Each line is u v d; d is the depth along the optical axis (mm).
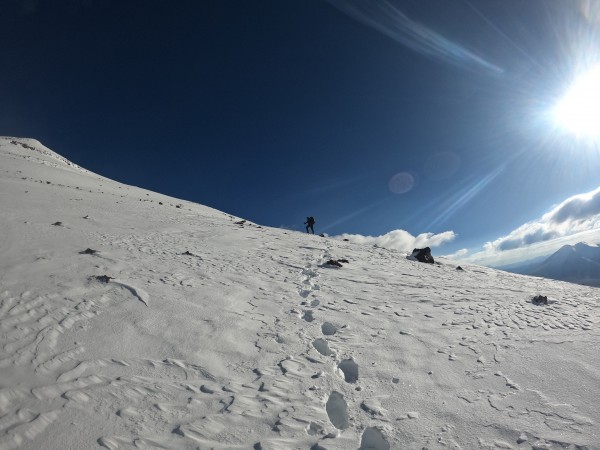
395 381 6156
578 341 7188
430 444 4668
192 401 5289
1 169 29516
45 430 4359
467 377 6156
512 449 4473
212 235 18344
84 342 6426
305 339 7664
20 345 6020
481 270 17172
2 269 9031
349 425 5094
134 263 11289
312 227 28234
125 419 4750
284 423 4996
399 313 9352
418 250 19078
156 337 6961
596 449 4309
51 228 14039
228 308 8797
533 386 5719
